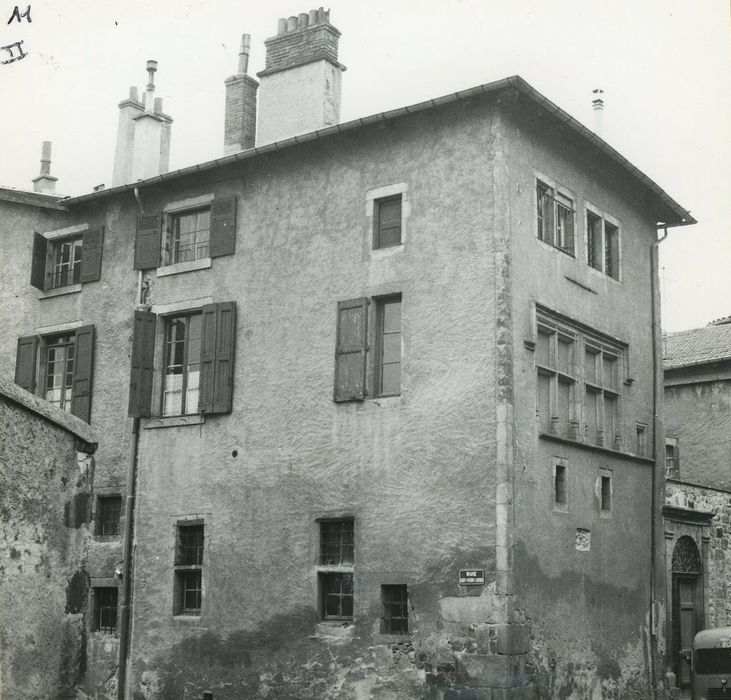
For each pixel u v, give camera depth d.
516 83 15.45
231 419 17.81
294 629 16.33
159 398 18.84
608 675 16.91
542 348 16.70
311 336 17.20
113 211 20.28
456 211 16.09
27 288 21.06
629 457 18.58
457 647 14.66
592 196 18.66
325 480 16.52
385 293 16.56
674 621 19.50
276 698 16.27
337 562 16.30
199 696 17.05
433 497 15.37
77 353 19.89
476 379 15.35
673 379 26.05
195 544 17.97
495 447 14.96
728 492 21.92
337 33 19.14
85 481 8.44
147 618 17.91
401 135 16.92
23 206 21.52
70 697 8.09
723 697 16.12
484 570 14.67
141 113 20.80
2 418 7.84
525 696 14.47
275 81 19.19
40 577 8.00
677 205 20.08
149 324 18.89
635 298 19.73
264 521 17.05
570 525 16.45
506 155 15.99
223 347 18.05
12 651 7.73
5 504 7.80
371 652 15.45
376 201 17.06
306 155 17.97
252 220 18.42
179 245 19.53
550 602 15.57
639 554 18.48
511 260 15.69
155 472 18.48
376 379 16.53
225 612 17.11
